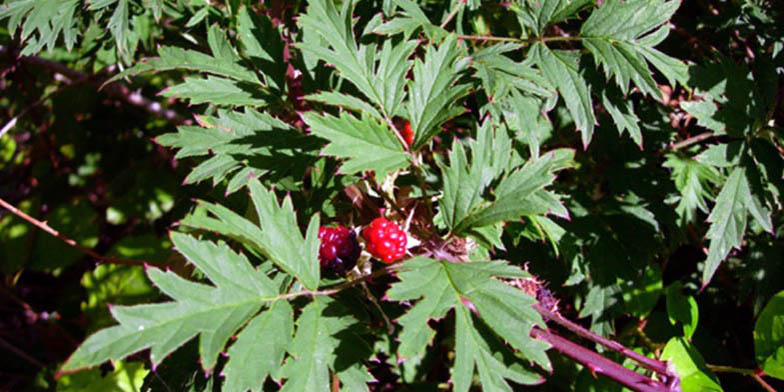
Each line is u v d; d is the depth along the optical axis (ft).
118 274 1.84
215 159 1.09
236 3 1.30
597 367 0.94
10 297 2.11
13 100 1.94
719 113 1.23
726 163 1.22
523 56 1.36
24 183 2.30
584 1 1.16
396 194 1.16
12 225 2.10
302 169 1.11
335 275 1.02
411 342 0.85
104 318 1.80
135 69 1.16
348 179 1.11
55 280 2.18
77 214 2.09
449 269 0.93
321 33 1.08
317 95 1.02
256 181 0.95
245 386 0.84
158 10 1.23
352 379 0.90
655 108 1.42
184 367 1.05
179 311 0.85
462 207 0.99
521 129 1.09
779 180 1.22
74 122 2.02
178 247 0.88
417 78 1.07
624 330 1.36
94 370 1.68
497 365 0.88
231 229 0.91
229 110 1.16
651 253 1.33
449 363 1.45
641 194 1.35
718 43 1.44
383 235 0.96
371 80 1.08
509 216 0.95
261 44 1.18
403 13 1.16
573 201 1.36
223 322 0.87
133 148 2.11
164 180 2.09
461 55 1.17
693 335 1.40
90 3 1.23
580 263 1.33
